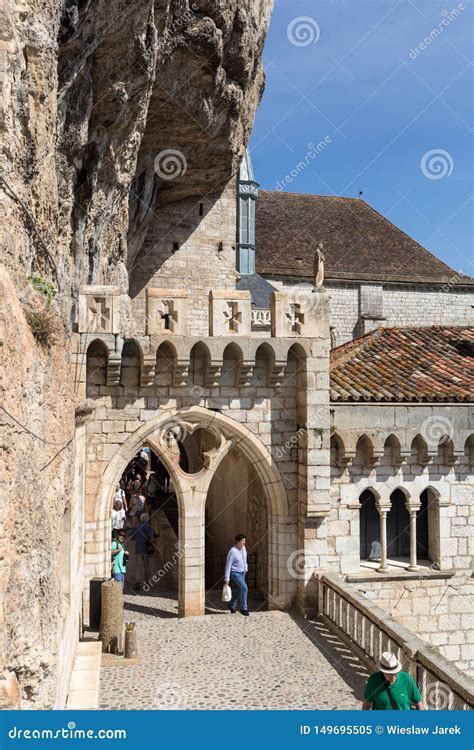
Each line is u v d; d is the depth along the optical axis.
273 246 36.84
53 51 7.50
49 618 6.17
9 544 5.21
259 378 14.91
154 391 14.34
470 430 15.58
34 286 7.14
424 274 38.38
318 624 14.05
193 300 26.98
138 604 15.63
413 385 16.19
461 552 15.66
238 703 10.10
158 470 30.11
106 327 13.53
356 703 10.16
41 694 5.79
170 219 26.91
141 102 12.90
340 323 37.03
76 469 11.30
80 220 12.12
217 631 13.59
